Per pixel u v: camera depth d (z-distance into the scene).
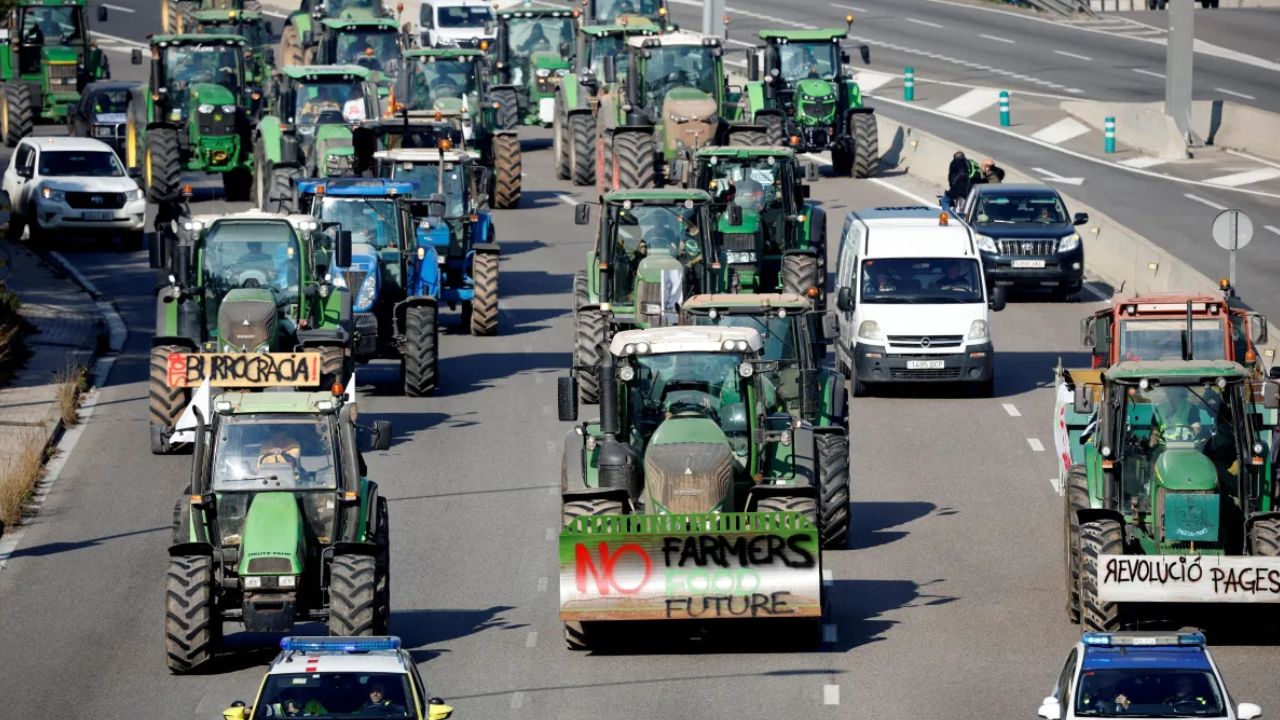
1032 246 164.62
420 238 146.75
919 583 95.12
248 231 121.44
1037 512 107.50
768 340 99.81
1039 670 81.81
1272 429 91.75
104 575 98.00
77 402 132.25
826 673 81.81
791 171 146.25
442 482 113.50
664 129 187.00
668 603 81.06
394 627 88.75
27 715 77.69
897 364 132.75
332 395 82.38
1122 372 84.25
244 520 80.81
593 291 131.25
